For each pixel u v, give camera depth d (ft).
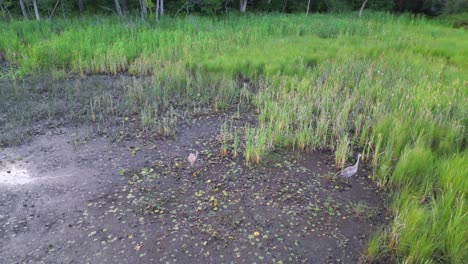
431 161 19.90
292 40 49.49
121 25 53.98
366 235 15.98
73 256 14.70
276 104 26.71
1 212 17.20
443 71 35.55
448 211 15.69
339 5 89.40
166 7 82.12
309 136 23.02
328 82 32.40
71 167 20.89
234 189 18.95
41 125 26.00
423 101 26.09
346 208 17.74
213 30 53.67
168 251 14.98
